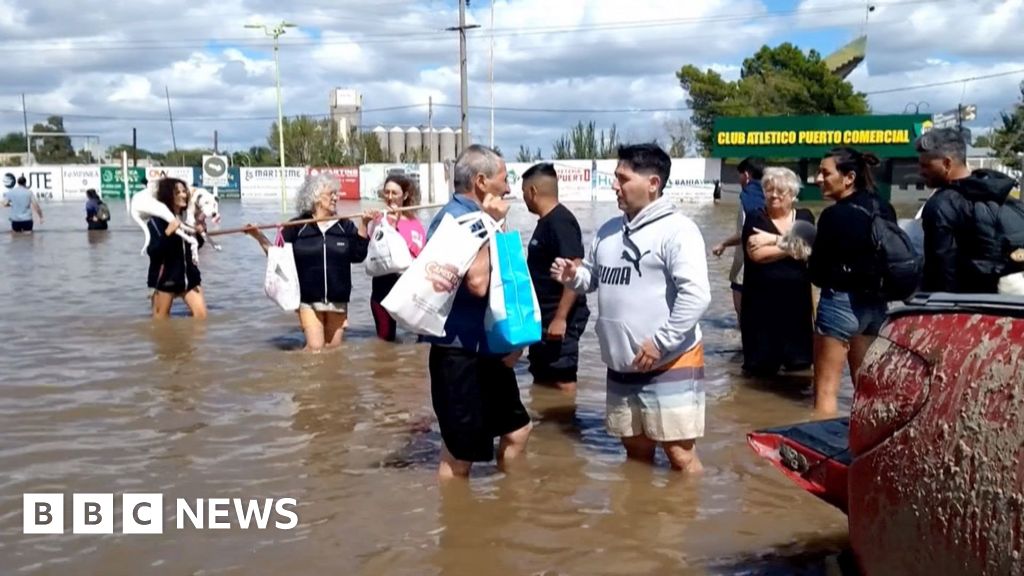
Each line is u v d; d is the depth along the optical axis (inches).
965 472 104.4
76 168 2064.5
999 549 98.7
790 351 307.6
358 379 307.0
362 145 3019.2
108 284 567.8
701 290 197.5
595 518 186.5
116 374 313.0
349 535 179.3
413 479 211.0
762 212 310.2
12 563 167.6
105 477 212.2
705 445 234.2
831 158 249.1
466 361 203.5
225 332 394.6
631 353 206.2
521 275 203.8
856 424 124.3
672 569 162.7
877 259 242.2
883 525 117.4
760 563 164.4
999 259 217.8
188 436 243.4
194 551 172.4
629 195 204.2
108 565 166.7
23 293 525.3
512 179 1978.3
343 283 354.6
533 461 223.0
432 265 193.0
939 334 115.6
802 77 2405.3
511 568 163.8
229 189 2086.6
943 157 230.7
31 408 269.4
